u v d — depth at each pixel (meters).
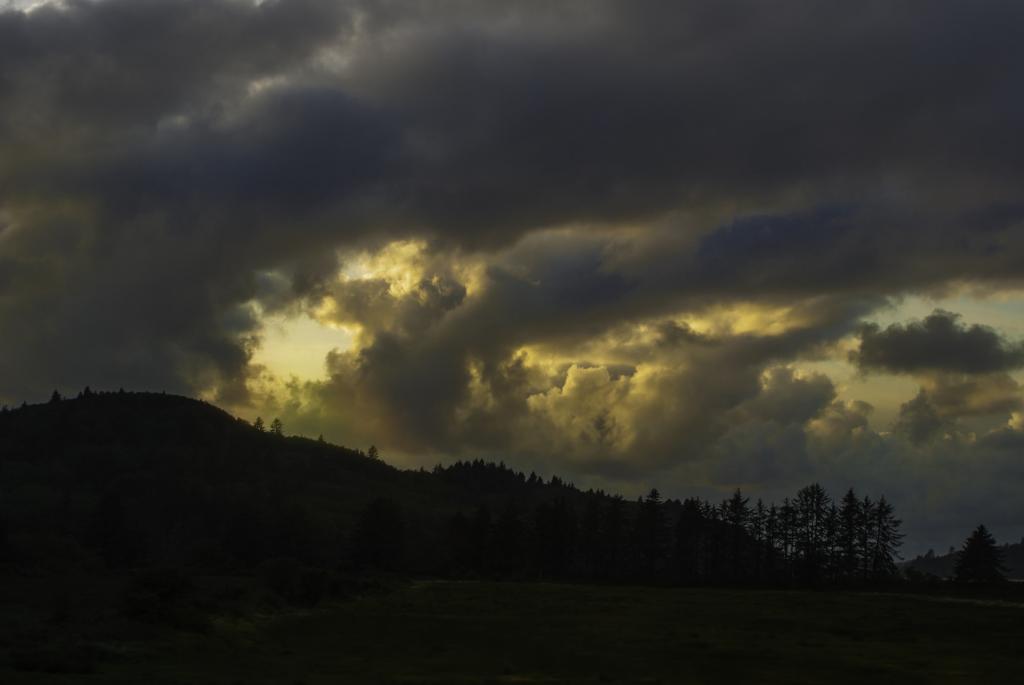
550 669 36.97
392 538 162.62
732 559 174.75
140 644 38.34
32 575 95.88
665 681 33.91
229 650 40.25
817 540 164.62
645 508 182.88
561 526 178.50
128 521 153.62
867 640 51.22
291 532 161.38
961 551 152.62
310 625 56.19
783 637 52.34
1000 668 38.78
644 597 100.38
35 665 30.83
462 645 46.09
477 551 172.00
